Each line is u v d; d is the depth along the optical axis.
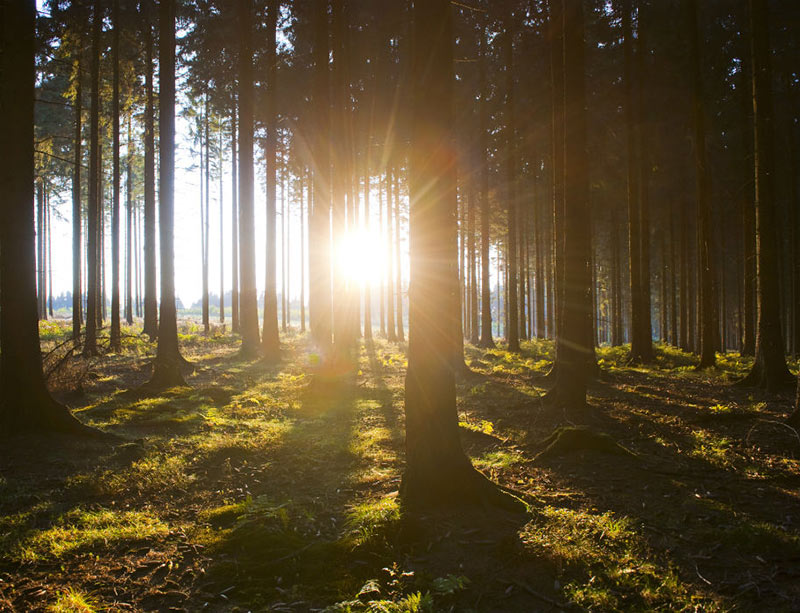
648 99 21.39
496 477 6.33
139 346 21.52
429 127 5.47
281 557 4.26
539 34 20.19
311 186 27.89
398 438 8.52
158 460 7.26
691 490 5.88
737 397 11.59
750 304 21.00
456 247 5.59
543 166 26.45
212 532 4.83
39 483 6.27
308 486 6.37
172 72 14.39
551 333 32.34
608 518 5.07
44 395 8.19
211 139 32.59
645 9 20.03
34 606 3.60
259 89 24.11
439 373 5.39
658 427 8.95
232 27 22.30
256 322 21.52
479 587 3.79
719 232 29.50
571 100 9.87
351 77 23.02
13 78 8.10
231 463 7.36
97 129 18.75
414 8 5.58
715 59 20.73
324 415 10.59
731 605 3.52
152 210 23.88
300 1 20.30
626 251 35.16
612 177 23.70
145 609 3.59
